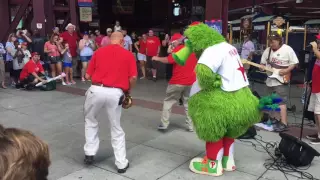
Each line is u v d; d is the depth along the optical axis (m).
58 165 4.29
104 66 3.98
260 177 3.95
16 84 9.73
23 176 0.99
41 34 12.63
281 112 5.73
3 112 6.98
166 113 5.61
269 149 4.83
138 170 4.16
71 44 11.41
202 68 3.59
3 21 14.01
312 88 5.01
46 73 10.27
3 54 10.01
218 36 3.82
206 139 3.82
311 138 5.15
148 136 5.43
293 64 5.62
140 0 27.38
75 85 10.19
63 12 16.34
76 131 5.72
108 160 4.47
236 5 17.45
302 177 3.96
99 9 26.97
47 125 6.06
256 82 10.23
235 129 3.82
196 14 9.67
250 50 10.25
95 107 4.05
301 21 18.31
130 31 27.66
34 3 12.52
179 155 4.64
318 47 5.13
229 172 4.09
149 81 11.21
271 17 11.62
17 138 1.01
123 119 6.43
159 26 26.22
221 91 3.70
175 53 4.04
